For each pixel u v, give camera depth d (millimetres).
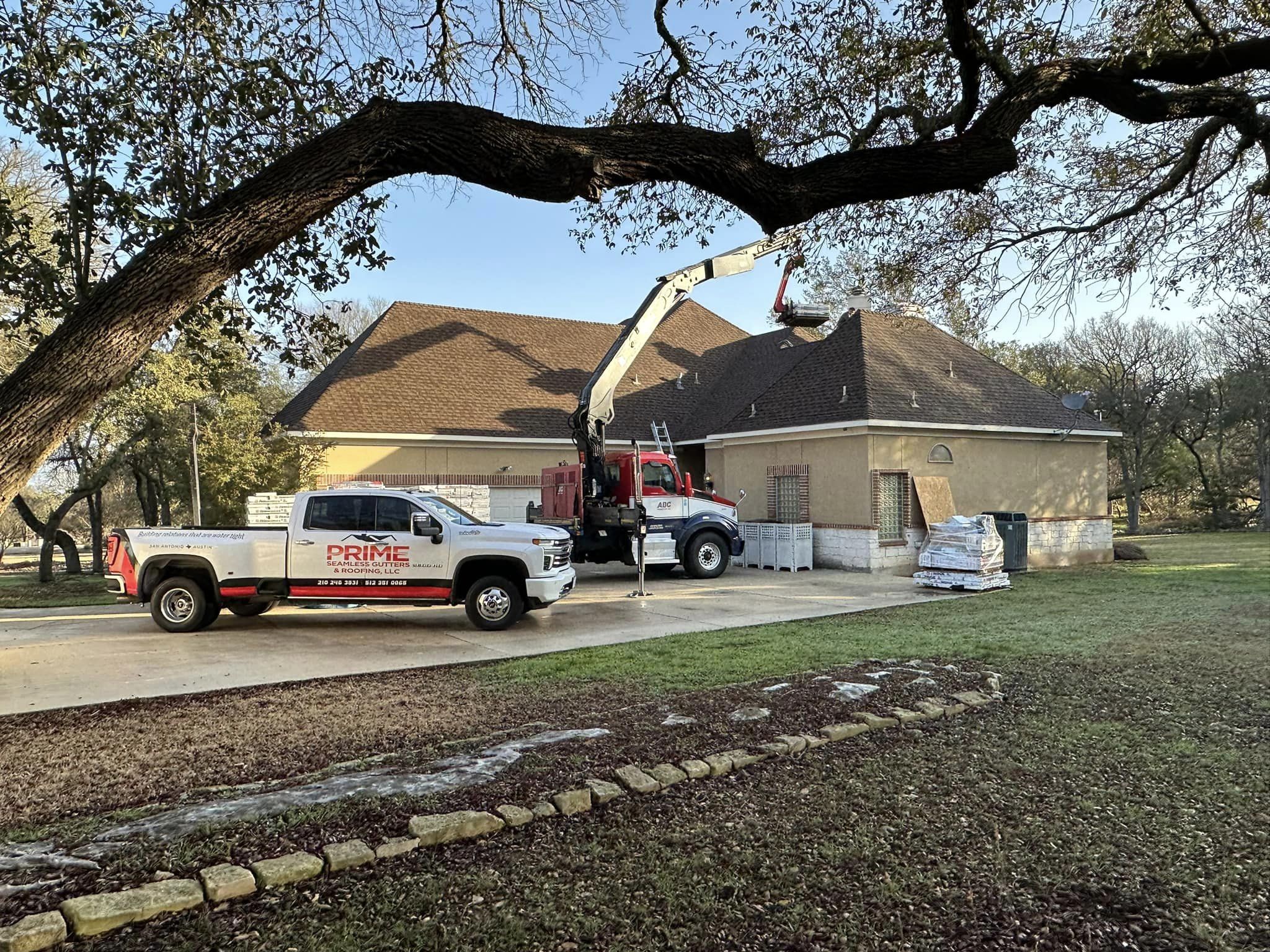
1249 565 17422
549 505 15438
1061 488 19203
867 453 16125
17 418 3277
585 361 22359
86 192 5215
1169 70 5168
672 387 22453
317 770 4602
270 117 5906
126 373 3545
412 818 3652
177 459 19125
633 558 15164
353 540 10273
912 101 6828
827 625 9875
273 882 3141
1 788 4344
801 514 17688
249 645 9289
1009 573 16500
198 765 4750
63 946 2699
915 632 9250
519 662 7879
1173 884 3258
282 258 5914
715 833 3717
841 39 6809
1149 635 8656
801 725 5223
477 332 21641
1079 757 4723
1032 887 3244
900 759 4715
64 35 5086
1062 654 7668
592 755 4609
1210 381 34406
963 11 5180
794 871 3361
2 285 5215
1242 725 5332
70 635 10125
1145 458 35781
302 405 18438
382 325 20484
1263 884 3252
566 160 3814
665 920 2988
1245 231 7902
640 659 7832
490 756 4602
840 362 18344
